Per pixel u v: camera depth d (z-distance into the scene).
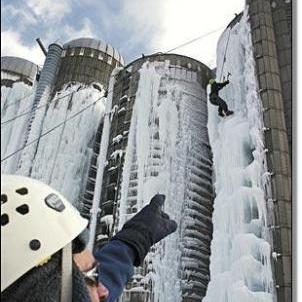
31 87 35.81
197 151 30.52
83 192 32.41
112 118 33.06
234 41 30.14
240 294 21.31
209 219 28.62
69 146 33.12
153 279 24.95
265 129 23.81
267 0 28.42
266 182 22.47
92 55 37.00
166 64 33.09
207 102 32.34
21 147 32.09
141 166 29.17
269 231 21.31
